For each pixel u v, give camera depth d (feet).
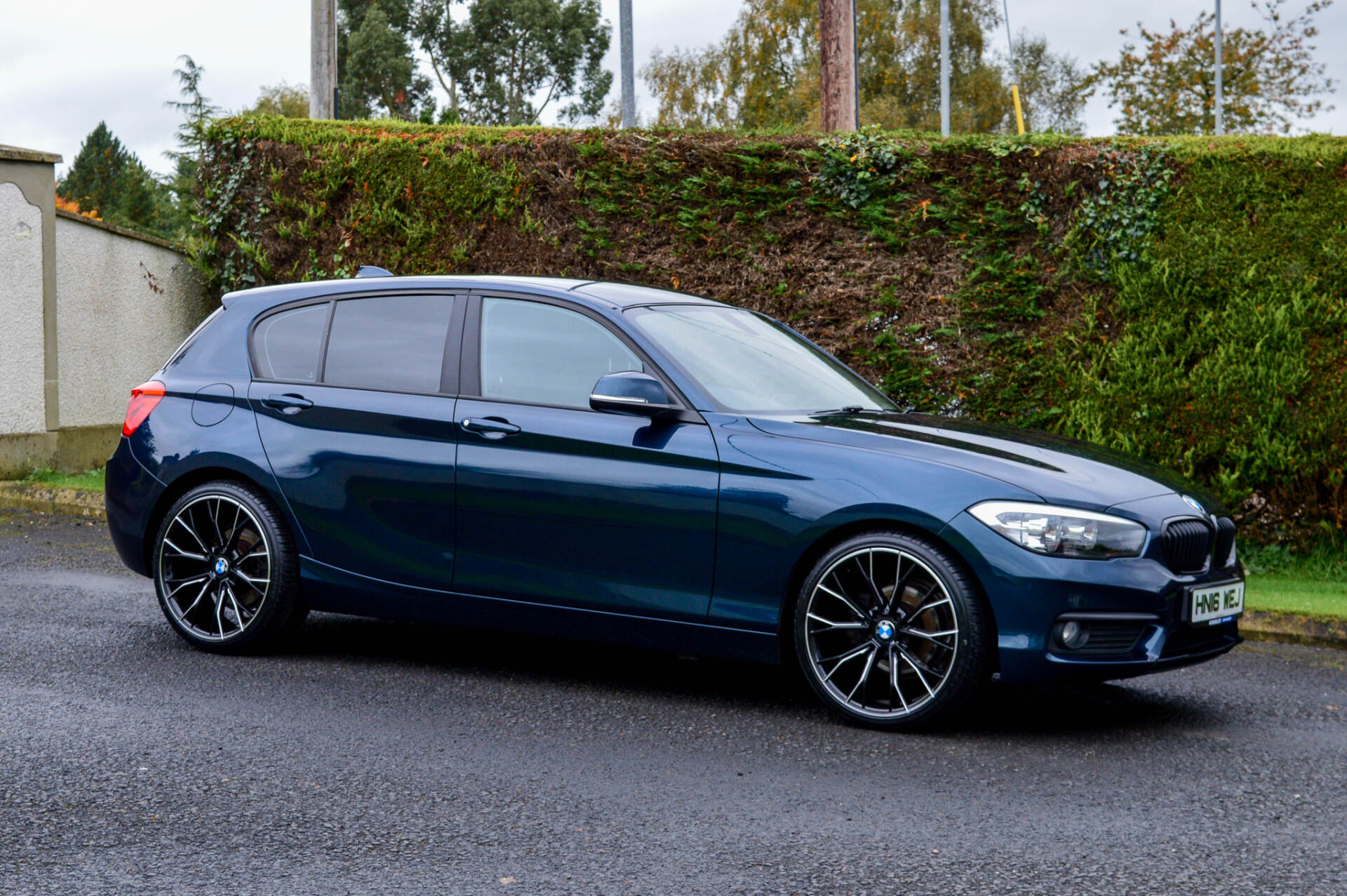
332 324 18.72
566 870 10.69
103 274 38.73
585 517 16.26
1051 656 14.26
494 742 14.53
